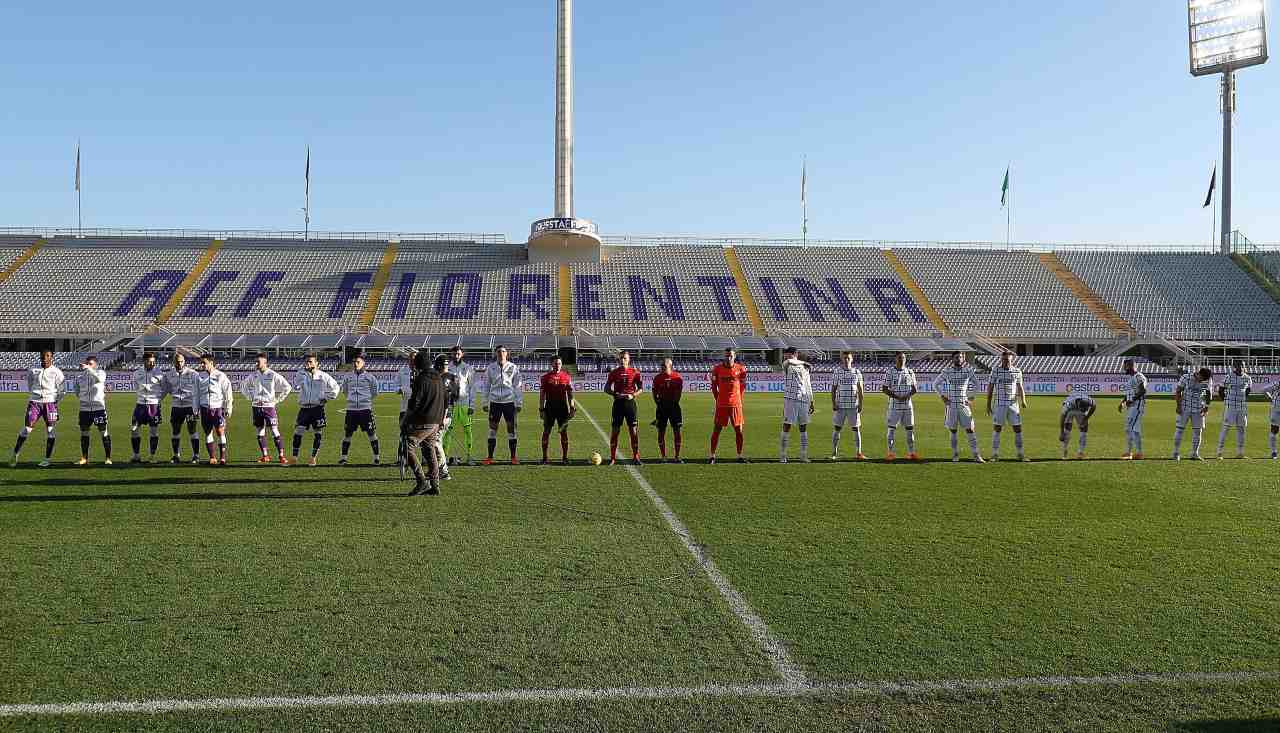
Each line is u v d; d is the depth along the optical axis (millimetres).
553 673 4449
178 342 43688
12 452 14188
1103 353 49500
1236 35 53531
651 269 55312
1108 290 54062
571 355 46781
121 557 6812
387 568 6508
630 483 10914
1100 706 4098
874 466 12781
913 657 4684
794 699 4160
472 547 7230
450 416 12344
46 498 9609
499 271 54000
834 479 11352
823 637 4988
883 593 5867
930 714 4004
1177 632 5078
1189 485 10867
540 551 7094
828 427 19859
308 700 4109
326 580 6160
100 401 12609
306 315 47688
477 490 10312
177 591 5855
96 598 5684
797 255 58375
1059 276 55969
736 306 51500
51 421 12477
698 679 4379
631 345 45781
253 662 4566
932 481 11180
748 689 4266
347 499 9633
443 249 56656
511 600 5691
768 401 31250
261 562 6676
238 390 34438
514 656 4676
